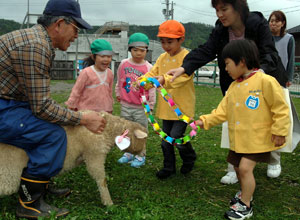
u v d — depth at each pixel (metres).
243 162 2.58
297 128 3.03
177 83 3.16
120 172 3.64
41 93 2.28
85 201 2.84
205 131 5.68
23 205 2.50
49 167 2.42
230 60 2.56
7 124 2.25
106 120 2.77
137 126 2.94
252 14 2.91
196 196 3.03
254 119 2.53
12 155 2.37
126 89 4.07
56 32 2.37
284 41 4.27
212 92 13.49
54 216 2.47
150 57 27.64
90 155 2.65
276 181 3.45
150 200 2.88
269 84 2.46
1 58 2.22
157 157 4.19
